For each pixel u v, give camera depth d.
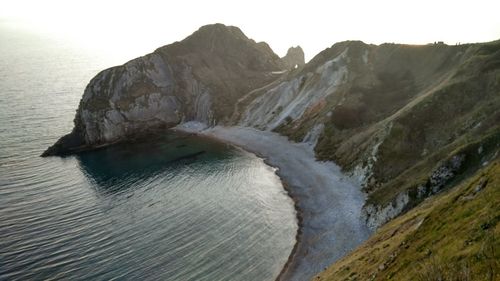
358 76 114.19
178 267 59.25
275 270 57.31
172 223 72.62
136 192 88.94
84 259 62.56
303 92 125.06
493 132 54.53
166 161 109.25
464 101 74.50
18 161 111.50
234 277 56.34
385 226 51.69
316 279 46.12
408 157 72.88
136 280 56.78
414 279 23.89
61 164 110.12
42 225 74.00
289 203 77.19
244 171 96.38
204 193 85.62
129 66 146.50
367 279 31.86
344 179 80.44
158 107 144.12
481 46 90.12
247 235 67.00
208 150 115.75
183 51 160.25
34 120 150.75
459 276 20.31
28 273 59.34
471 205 28.19
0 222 75.44
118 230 71.12
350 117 99.50
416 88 99.88
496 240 20.88
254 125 126.94
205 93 146.25
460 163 54.94
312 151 99.69
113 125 133.50
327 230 65.06
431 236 28.81
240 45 170.88
